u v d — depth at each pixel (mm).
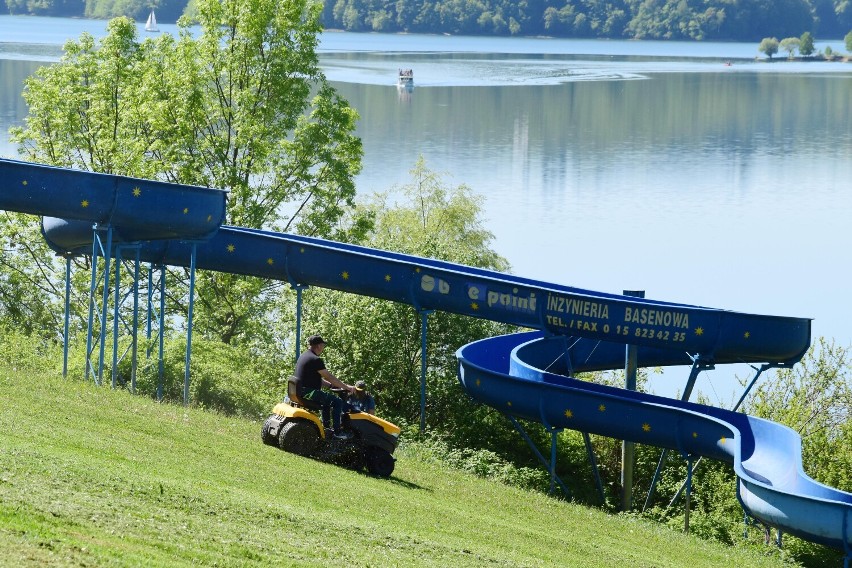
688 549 33688
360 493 28297
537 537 28656
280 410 31828
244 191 70562
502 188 179750
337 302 55469
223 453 29312
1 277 69875
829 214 175625
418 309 48406
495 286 46562
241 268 50344
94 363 45531
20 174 39219
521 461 51062
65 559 15758
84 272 67188
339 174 74375
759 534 42656
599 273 128625
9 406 29094
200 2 74250
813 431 54406
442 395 53031
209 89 74625
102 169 71500
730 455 39781
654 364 53250
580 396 42875
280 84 73188
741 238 154375
